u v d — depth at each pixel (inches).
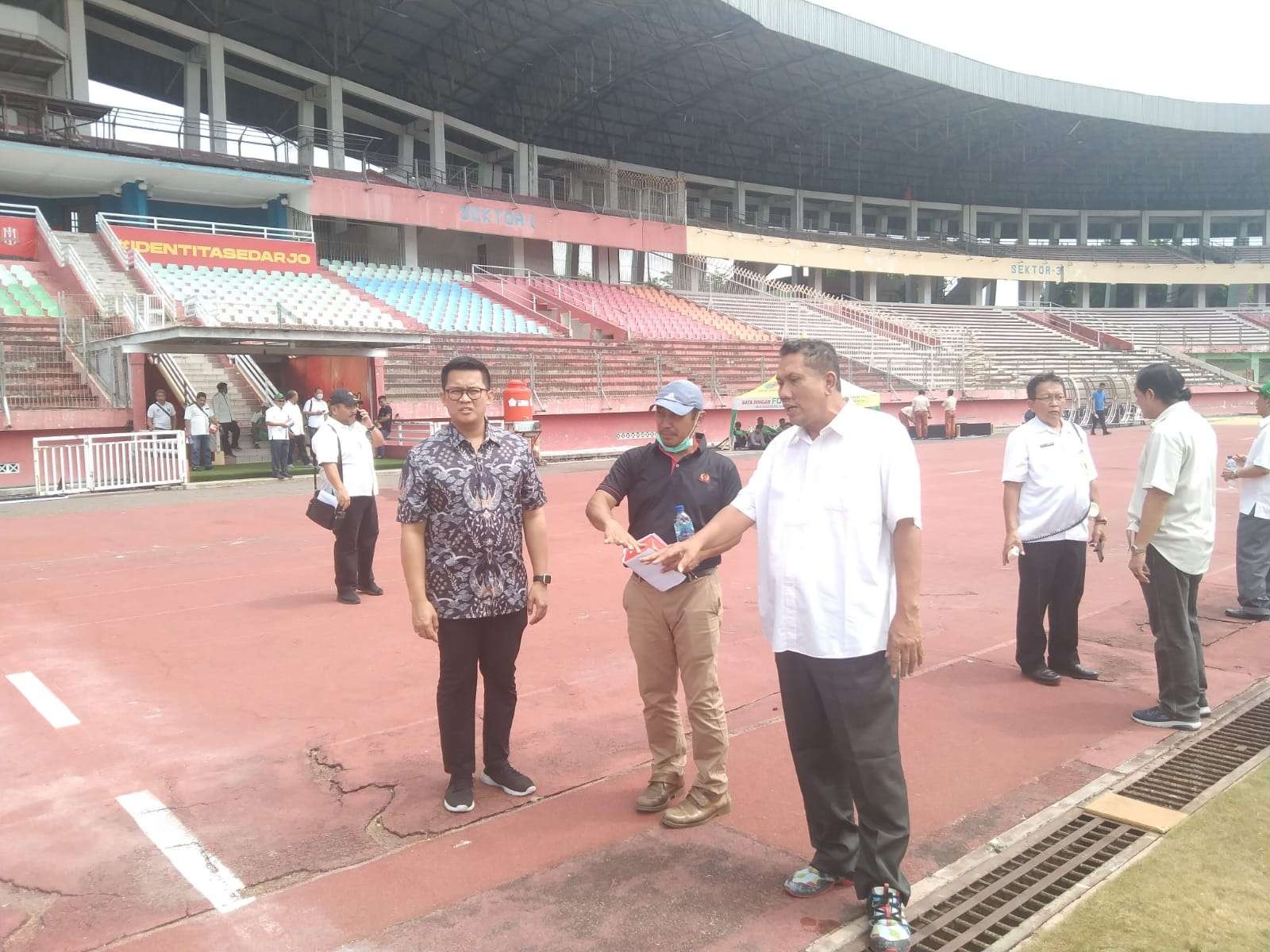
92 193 1170.6
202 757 184.9
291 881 136.4
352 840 149.1
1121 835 147.4
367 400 875.4
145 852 145.8
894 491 120.9
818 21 1347.2
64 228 1200.8
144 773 177.0
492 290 1360.7
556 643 266.5
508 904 128.7
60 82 1148.5
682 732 161.0
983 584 347.3
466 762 159.2
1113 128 1946.4
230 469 789.9
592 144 1768.0
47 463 627.2
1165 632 194.9
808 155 2006.6
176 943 120.4
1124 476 705.0
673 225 1643.7
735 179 2015.3
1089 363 1836.9
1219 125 1975.9
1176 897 126.1
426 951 117.6
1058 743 187.3
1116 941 115.6
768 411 1263.5
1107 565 378.0
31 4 1149.7
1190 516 192.1
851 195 2177.7
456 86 1502.2
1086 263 2198.6
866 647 120.8
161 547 433.1
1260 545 283.3
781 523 127.1
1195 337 2164.1
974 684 227.0
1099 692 220.5
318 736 195.8
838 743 122.8
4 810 161.6
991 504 577.9
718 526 135.5
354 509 317.4
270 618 299.0
